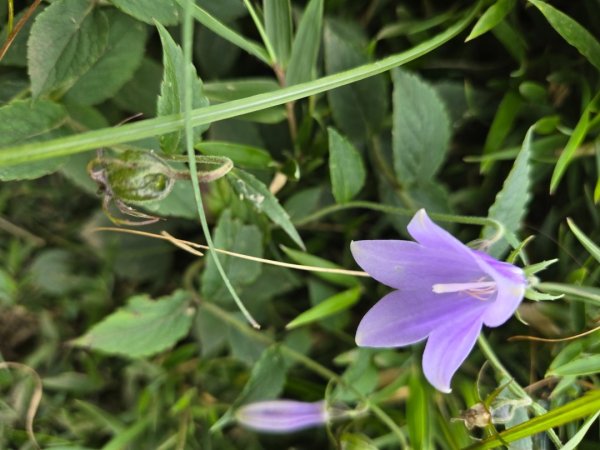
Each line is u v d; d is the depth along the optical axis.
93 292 0.19
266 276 0.18
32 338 0.19
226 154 0.16
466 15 0.17
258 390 0.17
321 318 0.19
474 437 0.17
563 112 0.18
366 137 0.18
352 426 0.18
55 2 0.14
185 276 0.18
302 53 0.16
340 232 0.20
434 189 0.18
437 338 0.13
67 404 0.19
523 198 0.15
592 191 0.18
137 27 0.16
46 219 0.19
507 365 0.18
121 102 0.17
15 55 0.16
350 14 0.18
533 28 0.18
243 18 0.18
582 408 0.14
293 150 0.19
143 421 0.18
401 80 0.17
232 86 0.16
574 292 0.15
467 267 0.13
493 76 0.18
